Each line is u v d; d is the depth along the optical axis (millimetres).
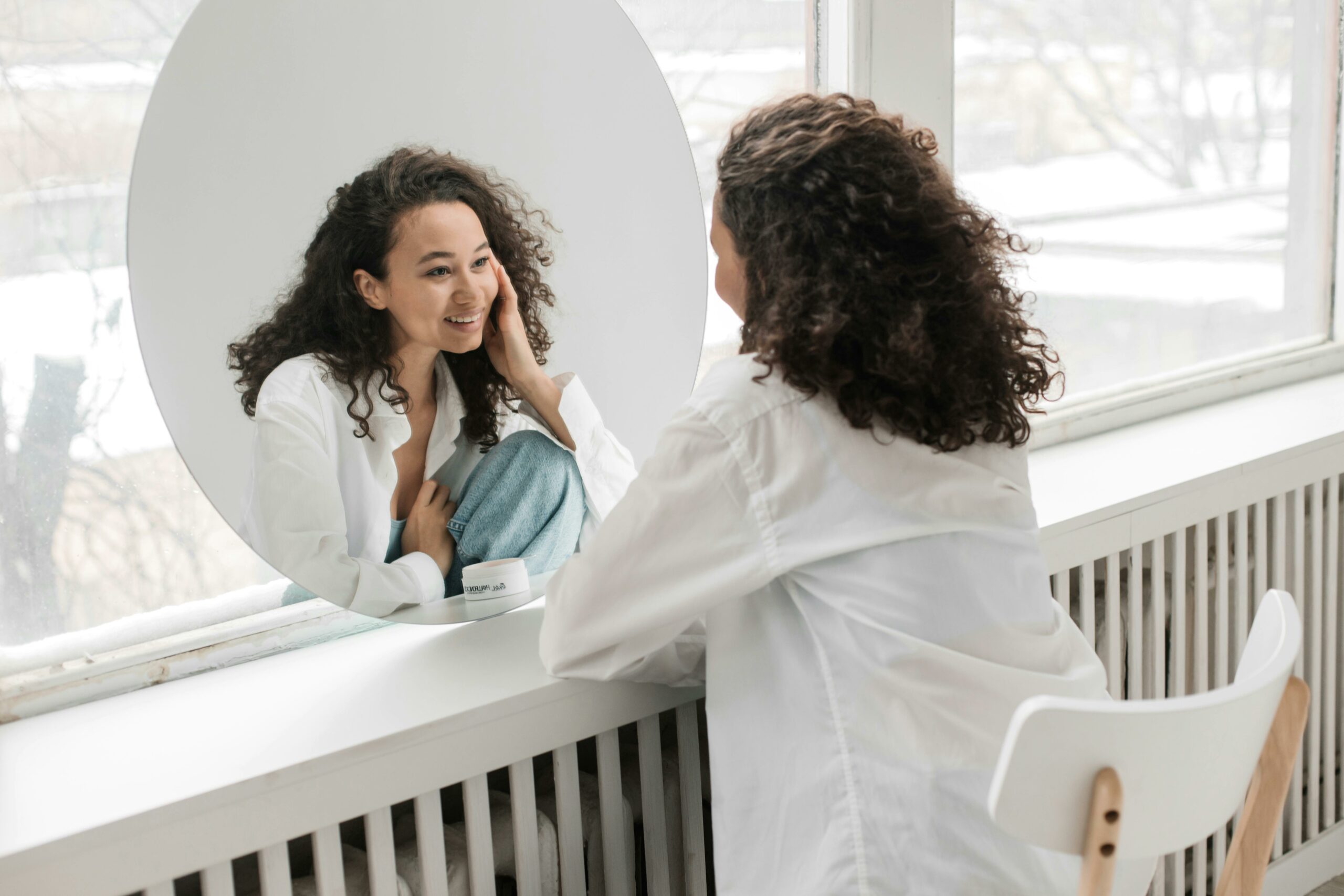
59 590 1108
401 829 1190
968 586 918
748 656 1002
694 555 934
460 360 1122
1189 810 793
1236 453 1707
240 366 1001
